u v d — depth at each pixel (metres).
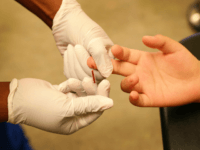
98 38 0.87
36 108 0.82
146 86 0.83
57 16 0.90
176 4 1.52
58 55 1.45
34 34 1.52
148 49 1.38
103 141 1.20
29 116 0.82
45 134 1.23
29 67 1.43
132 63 0.85
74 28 0.89
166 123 0.82
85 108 0.82
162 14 1.50
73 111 0.82
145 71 0.84
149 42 0.81
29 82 0.83
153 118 1.22
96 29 0.88
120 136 1.20
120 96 1.28
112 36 1.46
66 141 1.22
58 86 0.87
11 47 1.49
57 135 1.23
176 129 0.81
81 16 0.90
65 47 0.94
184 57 0.81
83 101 0.83
